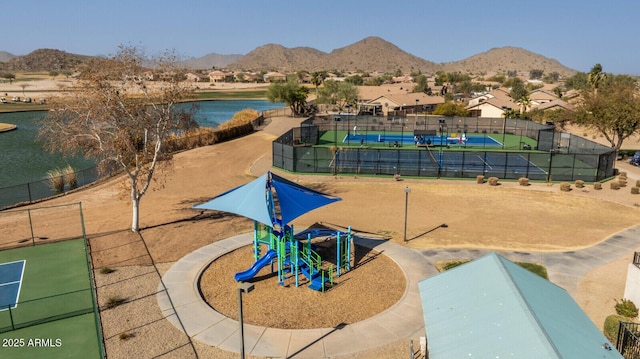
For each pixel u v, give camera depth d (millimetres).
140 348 15664
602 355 10297
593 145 50250
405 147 59750
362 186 40125
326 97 107188
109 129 27688
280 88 102812
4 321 17562
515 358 9844
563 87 191750
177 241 25859
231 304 18859
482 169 44656
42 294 19781
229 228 28094
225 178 43219
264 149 59125
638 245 25391
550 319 11203
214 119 108125
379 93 116000
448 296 13070
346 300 19172
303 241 23109
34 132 84062
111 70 24797
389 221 30062
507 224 29406
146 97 25953
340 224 29406
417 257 23672
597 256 23859
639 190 36719
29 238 26625
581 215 31406
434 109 107250
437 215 31438
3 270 22312
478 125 77750
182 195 36938
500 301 11930
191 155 54969
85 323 17359
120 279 21000
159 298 19172
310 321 17500
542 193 37469
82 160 58062
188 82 27516
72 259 23531
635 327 15672
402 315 17797
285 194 22172
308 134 64938
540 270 22047
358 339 16219
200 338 16297
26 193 38719
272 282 20906
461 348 10727
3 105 130875
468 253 24297
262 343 16000
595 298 19203
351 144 62406
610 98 54562
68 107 24422
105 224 29125
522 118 87938
